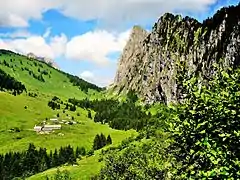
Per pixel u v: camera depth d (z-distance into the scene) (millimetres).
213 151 16891
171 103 19641
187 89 19297
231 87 18391
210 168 17453
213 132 17656
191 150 18078
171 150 19750
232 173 16484
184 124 18422
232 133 17141
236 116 17453
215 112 17906
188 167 18656
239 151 17109
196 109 18578
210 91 18781
